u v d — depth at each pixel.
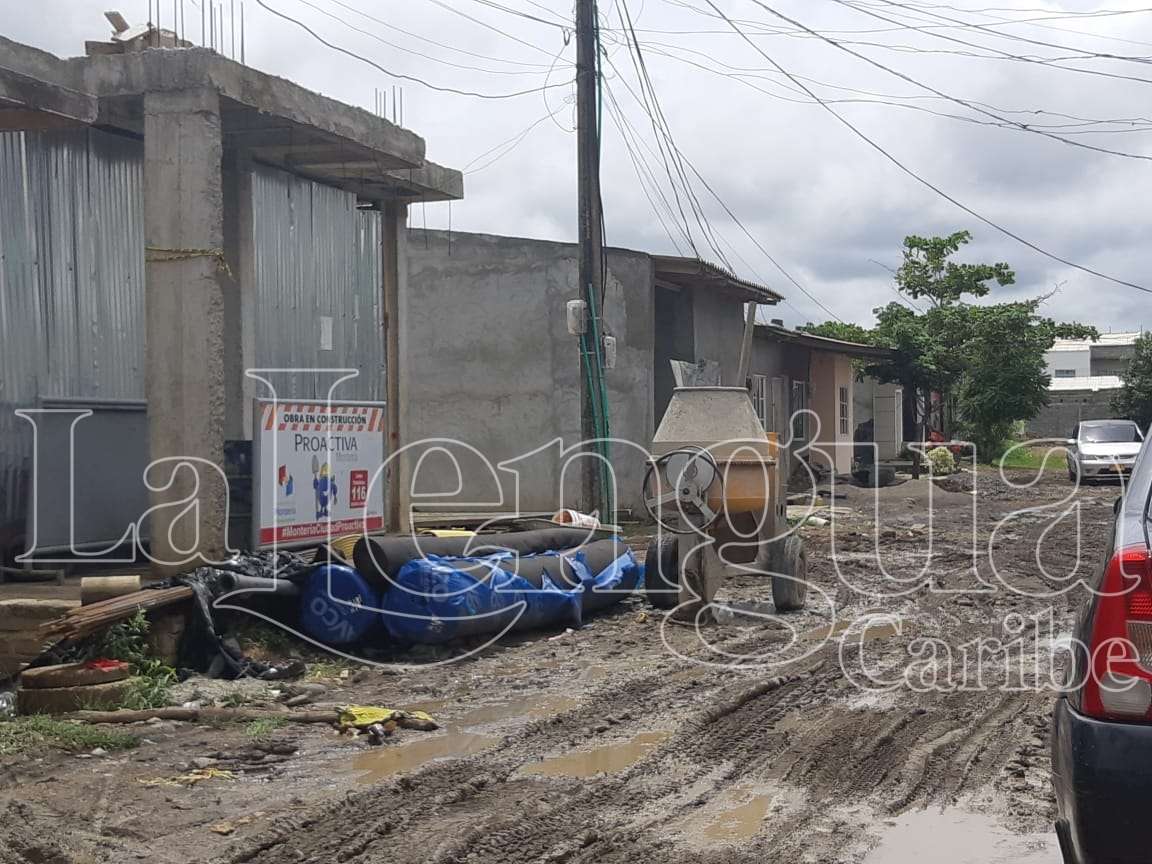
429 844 4.99
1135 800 3.30
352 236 14.35
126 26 12.19
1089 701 3.44
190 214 10.20
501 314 20.92
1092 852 3.37
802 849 5.00
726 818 5.42
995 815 5.45
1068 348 78.31
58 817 5.34
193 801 5.65
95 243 11.54
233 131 11.96
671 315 23.69
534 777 6.12
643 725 7.21
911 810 5.52
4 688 8.51
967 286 42.38
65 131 11.17
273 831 5.10
